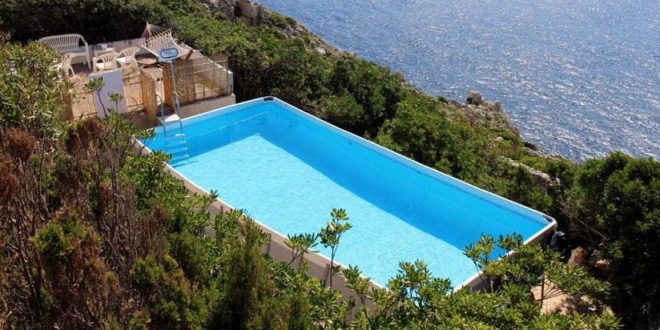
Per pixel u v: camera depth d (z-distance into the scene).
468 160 13.97
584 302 8.34
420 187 12.27
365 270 9.55
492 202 11.30
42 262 4.18
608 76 44.41
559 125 36.75
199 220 6.55
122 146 7.52
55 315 4.35
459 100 39.88
